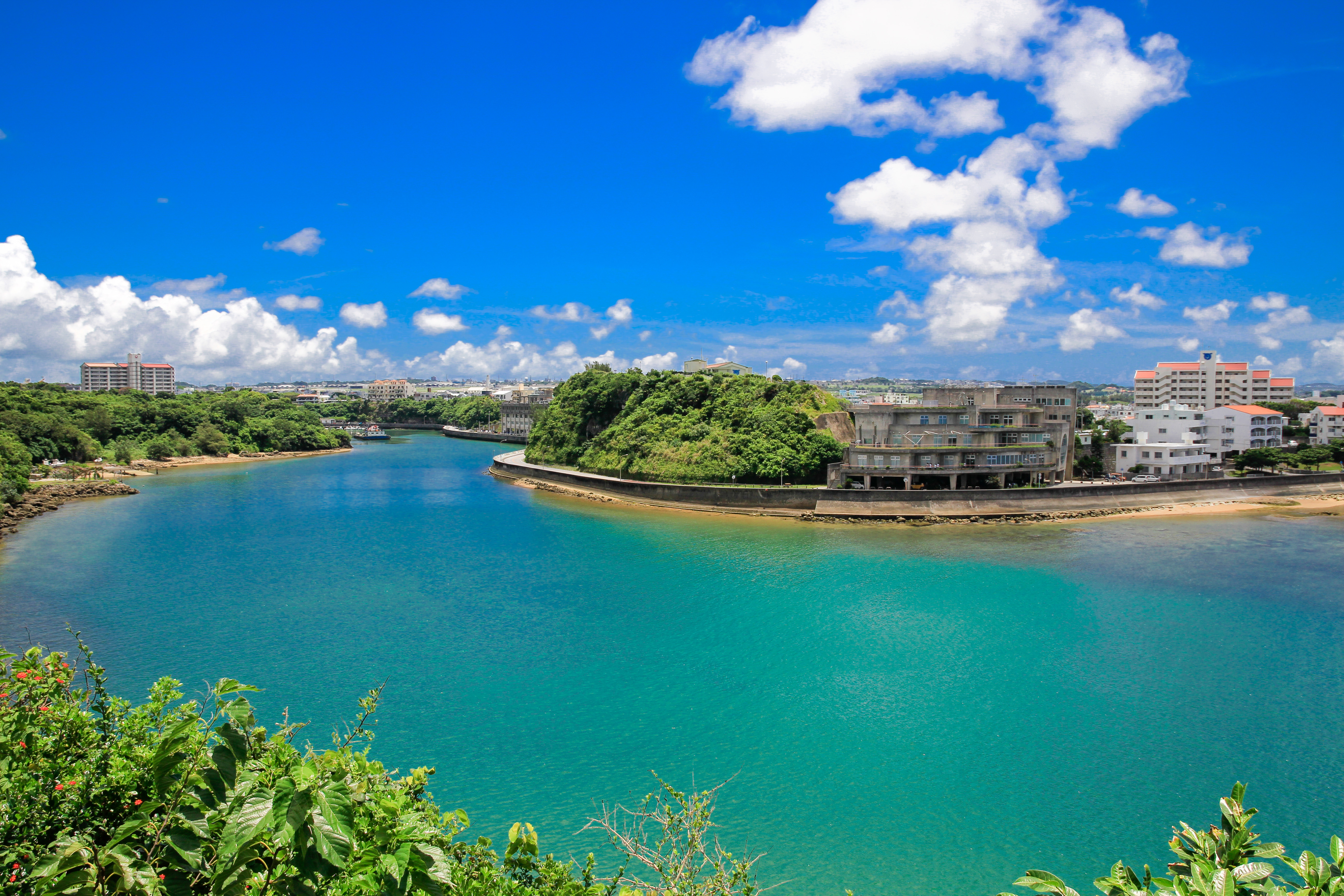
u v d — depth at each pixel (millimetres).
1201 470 101562
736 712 34219
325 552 66875
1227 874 8086
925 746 31312
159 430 152250
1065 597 52031
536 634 44438
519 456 145125
